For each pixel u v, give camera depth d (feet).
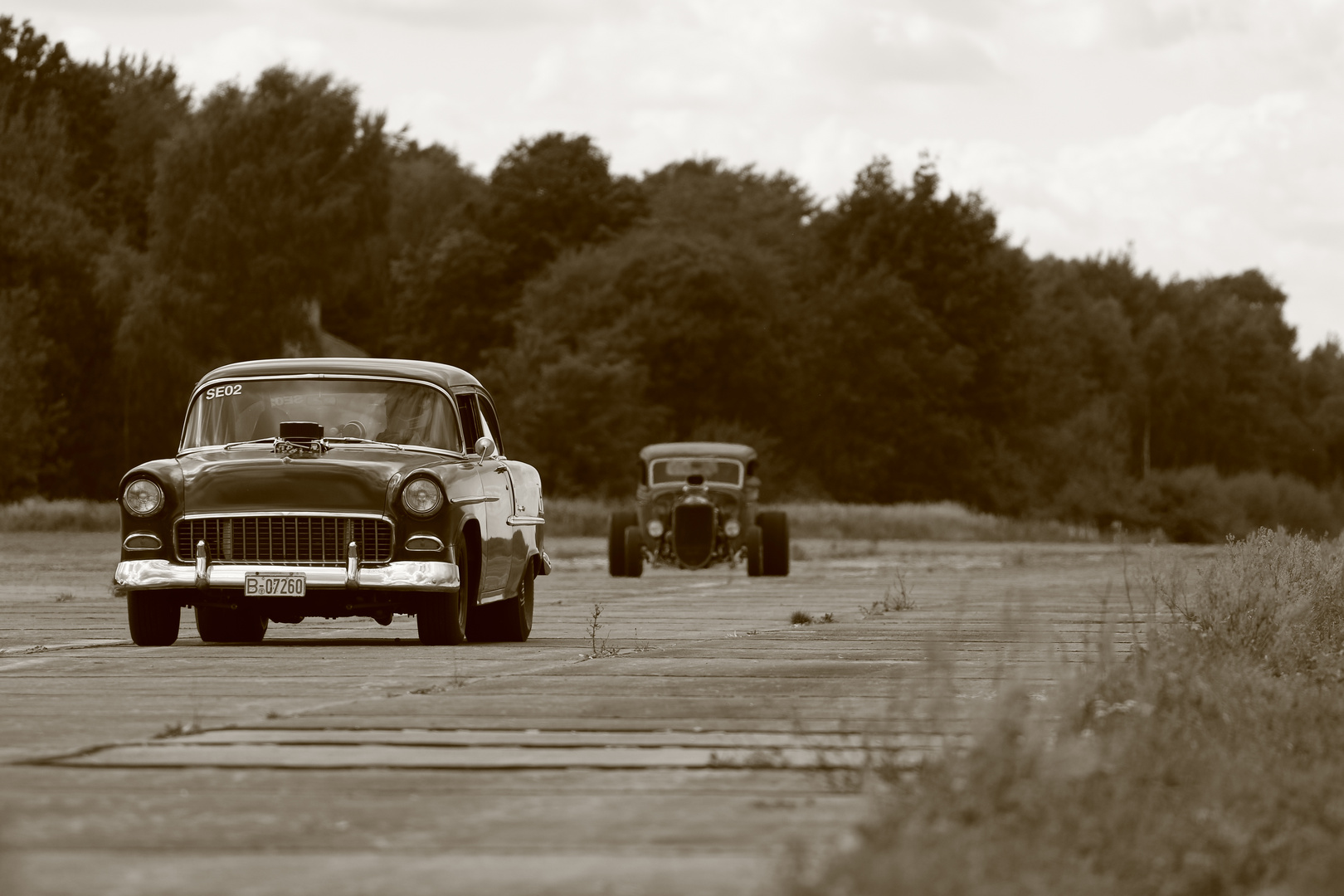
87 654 148.87
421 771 78.69
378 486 157.38
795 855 53.31
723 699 107.65
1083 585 288.51
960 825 58.90
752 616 214.90
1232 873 54.80
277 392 170.91
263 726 93.61
